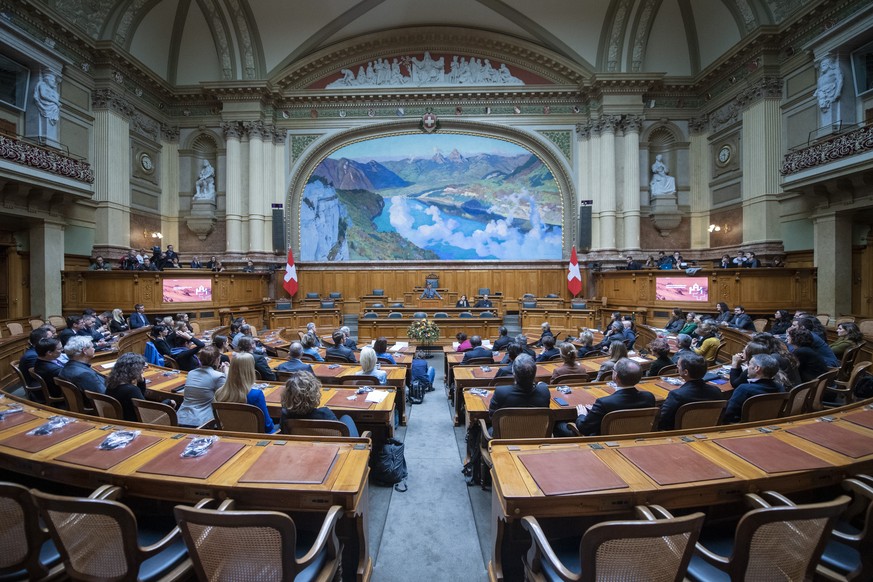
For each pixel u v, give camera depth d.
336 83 16.39
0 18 9.74
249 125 15.45
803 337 5.04
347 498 2.20
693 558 2.23
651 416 3.25
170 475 2.28
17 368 5.16
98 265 11.99
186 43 15.54
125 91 13.57
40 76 10.92
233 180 15.45
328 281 16.53
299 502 2.23
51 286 11.38
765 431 2.87
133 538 1.85
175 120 15.94
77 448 2.60
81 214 12.38
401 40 16.17
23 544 1.96
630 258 15.19
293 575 1.80
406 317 12.98
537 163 16.44
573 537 2.46
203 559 1.79
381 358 6.48
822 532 1.82
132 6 13.20
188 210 15.98
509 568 2.60
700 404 3.26
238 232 15.52
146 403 3.45
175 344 7.41
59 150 10.95
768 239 12.46
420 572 2.89
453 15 15.48
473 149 16.56
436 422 5.95
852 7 10.22
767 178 12.47
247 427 3.37
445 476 4.30
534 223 16.48
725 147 14.48
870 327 8.80
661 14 14.95
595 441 2.76
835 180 10.01
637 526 1.63
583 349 7.45
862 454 2.50
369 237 16.61
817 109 11.18
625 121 15.29
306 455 2.55
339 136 16.33
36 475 2.45
